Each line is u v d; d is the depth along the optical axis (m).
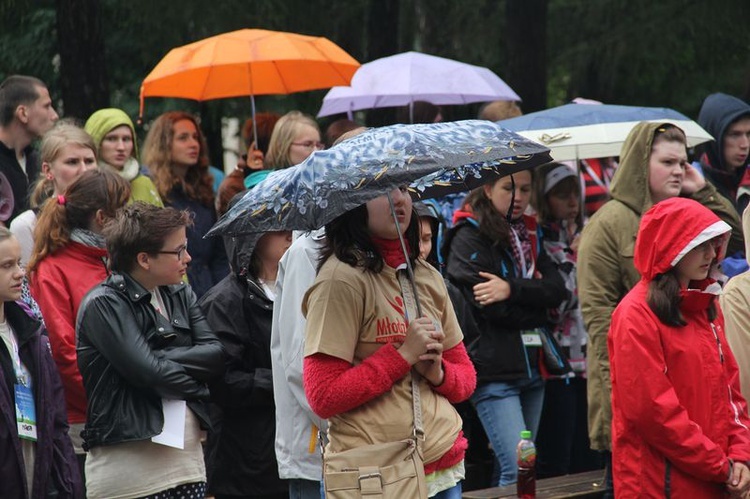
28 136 13.55
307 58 15.09
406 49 26.20
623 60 24.08
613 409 9.16
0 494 8.92
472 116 22.83
